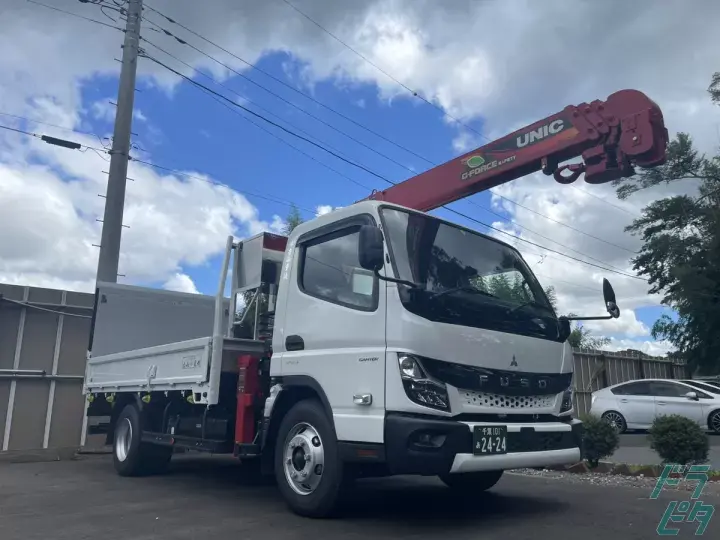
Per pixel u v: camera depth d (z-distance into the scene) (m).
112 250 13.44
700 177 21.59
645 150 6.73
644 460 9.97
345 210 5.96
